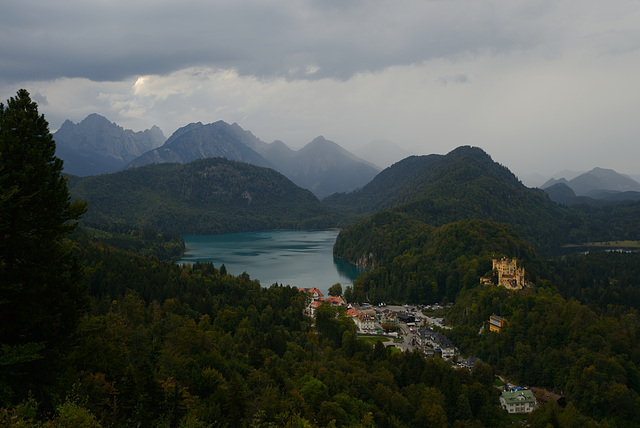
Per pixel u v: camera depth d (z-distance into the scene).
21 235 71.44
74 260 78.75
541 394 173.75
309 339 198.62
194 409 96.06
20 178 70.31
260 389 121.00
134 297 185.50
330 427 101.75
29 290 69.31
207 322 183.38
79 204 79.62
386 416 137.25
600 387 167.62
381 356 181.62
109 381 90.81
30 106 76.56
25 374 68.69
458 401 151.00
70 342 76.75
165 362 118.00
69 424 57.62
